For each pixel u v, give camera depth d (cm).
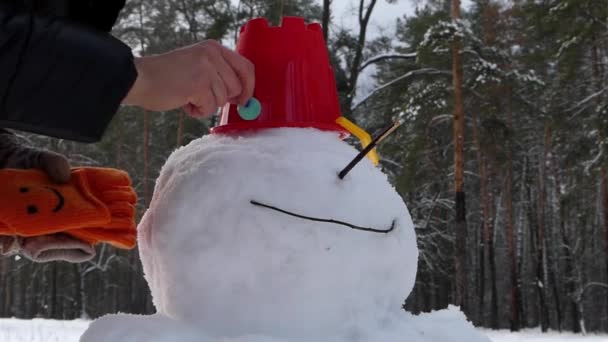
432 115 1534
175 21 1798
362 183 112
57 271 2641
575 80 1808
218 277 104
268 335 101
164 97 90
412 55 1542
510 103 1722
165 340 100
